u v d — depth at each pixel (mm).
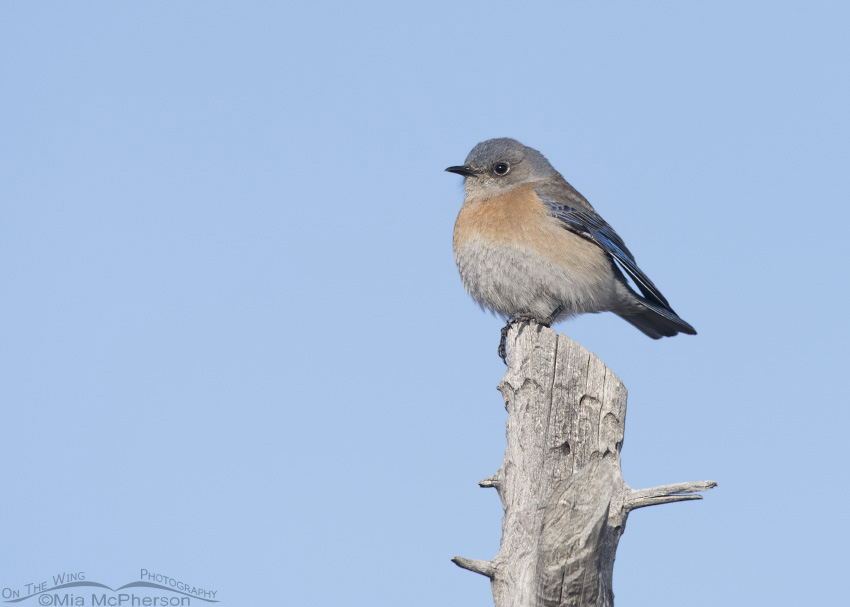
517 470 11672
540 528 10836
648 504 11531
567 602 10414
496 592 11102
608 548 11367
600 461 10750
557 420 11820
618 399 12031
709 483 11477
